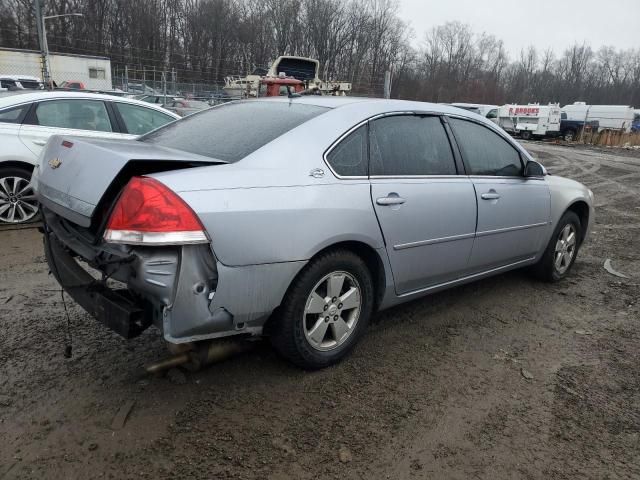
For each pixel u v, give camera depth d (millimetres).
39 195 3029
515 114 37906
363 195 3146
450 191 3713
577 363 3545
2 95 6262
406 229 3398
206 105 21656
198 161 2738
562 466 2535
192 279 2479
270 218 2697
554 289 4984
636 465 2566
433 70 81812
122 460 2371
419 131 3703
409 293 3658
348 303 3215
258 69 24125
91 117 6500
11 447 2408
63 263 2926
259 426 2666
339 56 70688
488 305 4480
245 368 3188
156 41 67188
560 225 4961
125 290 2738
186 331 2535
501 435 2736
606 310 4520
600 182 14344
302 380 3100
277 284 2768
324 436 2629
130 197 2418
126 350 3312
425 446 2611
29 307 3877
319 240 2885
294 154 2982
